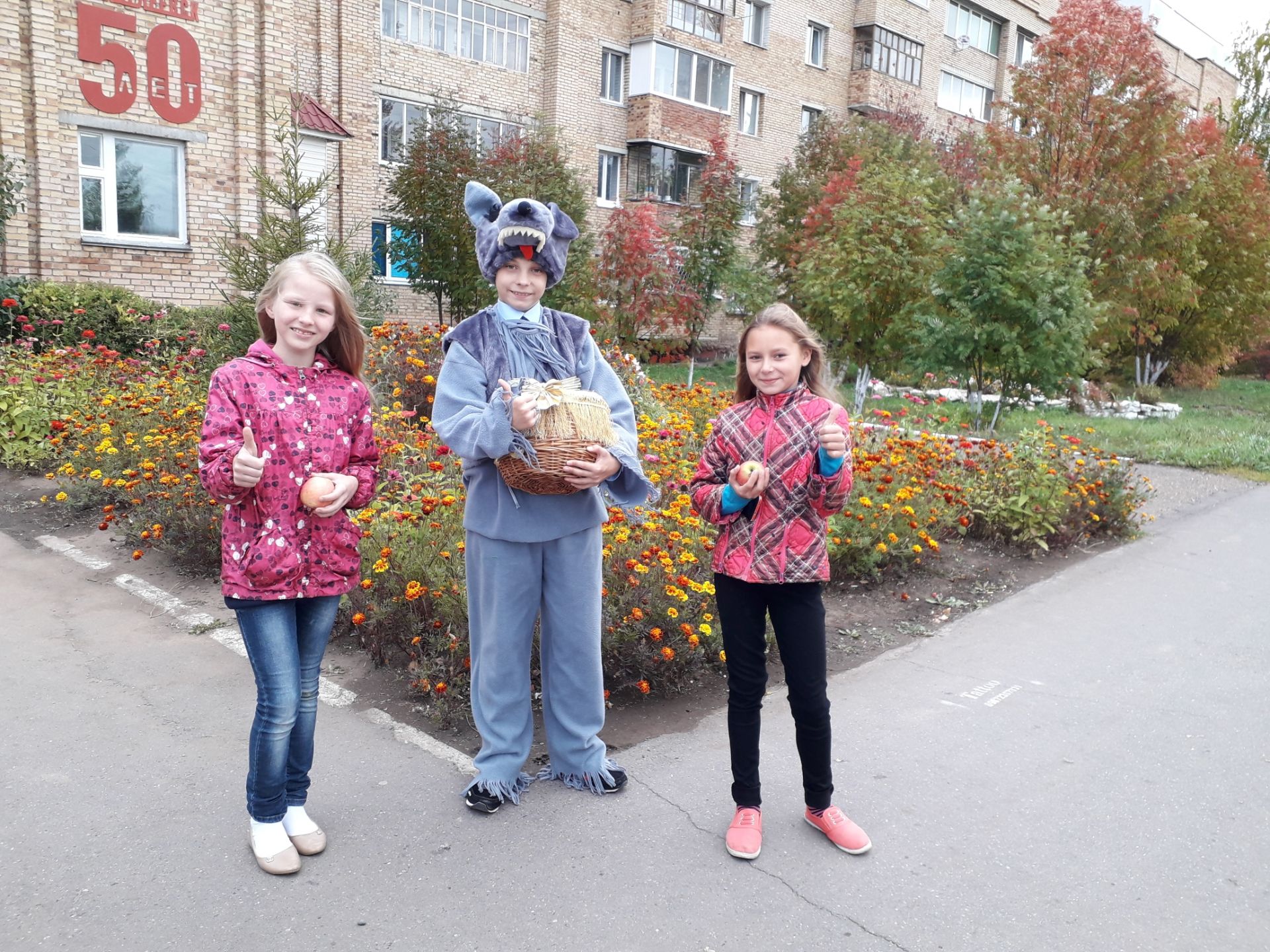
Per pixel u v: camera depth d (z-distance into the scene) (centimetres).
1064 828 317
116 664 422
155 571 546
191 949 243
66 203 1236
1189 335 2159
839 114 2917
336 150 1914
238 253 809
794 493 286
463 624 409
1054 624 534
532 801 325
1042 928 263
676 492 527
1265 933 264
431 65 2053
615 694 417
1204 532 778
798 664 294
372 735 366
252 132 1378
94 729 361
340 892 269
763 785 342
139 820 301
